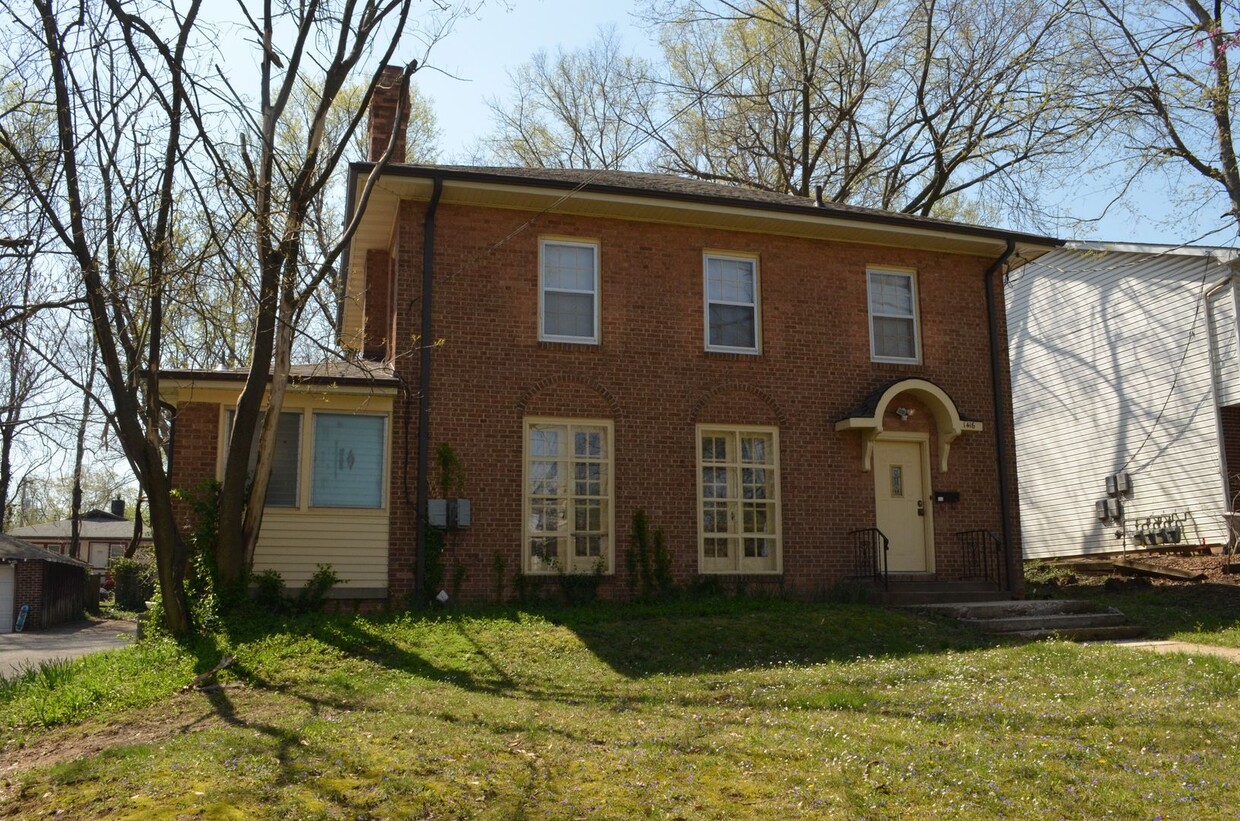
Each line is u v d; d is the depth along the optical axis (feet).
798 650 43.01
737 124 107.96
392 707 32.30
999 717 30.01
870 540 57.62
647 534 53.98
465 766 25.44
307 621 44.96
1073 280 85.40
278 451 50.16
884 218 59.06
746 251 58.70
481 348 53.01
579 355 54.60
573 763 25.89
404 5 47.34
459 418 52.08
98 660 44.09
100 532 195.31
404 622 45.70
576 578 51.93
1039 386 88.89
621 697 34.27
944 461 59.31
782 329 58.44
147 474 43.39
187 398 49.65
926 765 25.41
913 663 39.65
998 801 22.98
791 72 104.42
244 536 46.88
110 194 41.88
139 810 21.91
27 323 43.86
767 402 57.41
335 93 47.21
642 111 111.04
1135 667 37.55
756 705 32.76
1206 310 72.69
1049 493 87.10
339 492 50.31
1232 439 71.41
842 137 107.04
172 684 36.63
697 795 23.56
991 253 62.85
